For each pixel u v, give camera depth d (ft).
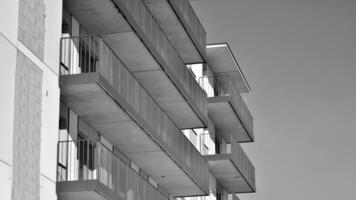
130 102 100.17
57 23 83.20
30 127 75.36
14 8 73.36
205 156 155.02
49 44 80.89
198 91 138.00
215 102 157.89
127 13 99.60
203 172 136.15
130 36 104.37
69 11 95.55
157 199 110.83
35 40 77.61
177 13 129.08
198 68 159.63
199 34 144.77
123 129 102.68
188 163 126.41
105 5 95.50
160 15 130.11
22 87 74.23
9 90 71.56
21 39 74.54
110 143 107.96
